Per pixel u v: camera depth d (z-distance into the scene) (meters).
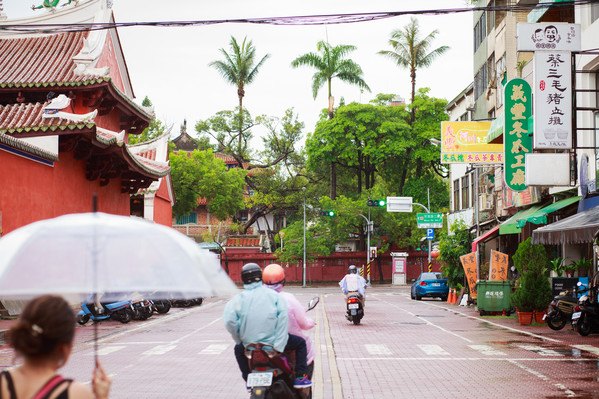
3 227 22.53
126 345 16.58
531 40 19.28
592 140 22.47
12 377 3.15
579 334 18.20
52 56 32.62
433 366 12.77
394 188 74.88
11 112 27.16
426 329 20.31
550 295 21.64
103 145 27.77
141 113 35.72
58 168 27.17
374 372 12.06
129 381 11.20
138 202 41.41
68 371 12.30
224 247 70.94
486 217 39.41
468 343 16.48
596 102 22.55
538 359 13.62
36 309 3.14
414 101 66.38
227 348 15.81
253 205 76.00
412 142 65.31
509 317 25.02
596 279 19.02
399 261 67.00
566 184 21.03
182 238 4.25
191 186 63.31
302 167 76.50
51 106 25.97
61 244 3.68
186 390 10.36
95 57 31.88
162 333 19.70
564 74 19.28
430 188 69.00
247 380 6.04
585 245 25.22
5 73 30.92
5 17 34.72
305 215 68.56
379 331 19.69
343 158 68.94
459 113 50.84
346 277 22.12
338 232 66.31
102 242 3.72
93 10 34.53
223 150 73.62
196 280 3.94
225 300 42.50
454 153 31.45
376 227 69.88
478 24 42.66
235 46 73.75
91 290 3.53
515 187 23.88
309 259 65.94
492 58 38.91
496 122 27.28
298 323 6.64
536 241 20.17
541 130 19.33
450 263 36.00
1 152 22.52
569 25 19.27
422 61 66.31
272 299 6.21
